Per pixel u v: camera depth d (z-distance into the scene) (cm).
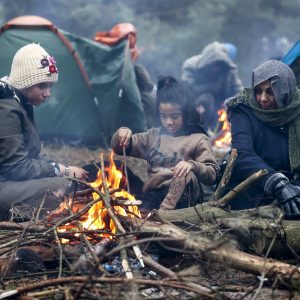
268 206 433
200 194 502
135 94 956
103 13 1828
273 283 374
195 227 438
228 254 374
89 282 333
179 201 490
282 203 450
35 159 504
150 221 428
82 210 415
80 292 320
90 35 1820
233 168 481
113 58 973
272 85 483
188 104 507
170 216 443
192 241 370
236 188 449
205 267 402
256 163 480
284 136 502
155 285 334
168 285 333
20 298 327
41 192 485
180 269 419
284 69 486
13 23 939
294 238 423
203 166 485
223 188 470
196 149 507
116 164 542
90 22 1811
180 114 507
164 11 1925
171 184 480
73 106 956
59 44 948
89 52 967
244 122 502
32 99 514
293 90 491
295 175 498
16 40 934
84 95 954
